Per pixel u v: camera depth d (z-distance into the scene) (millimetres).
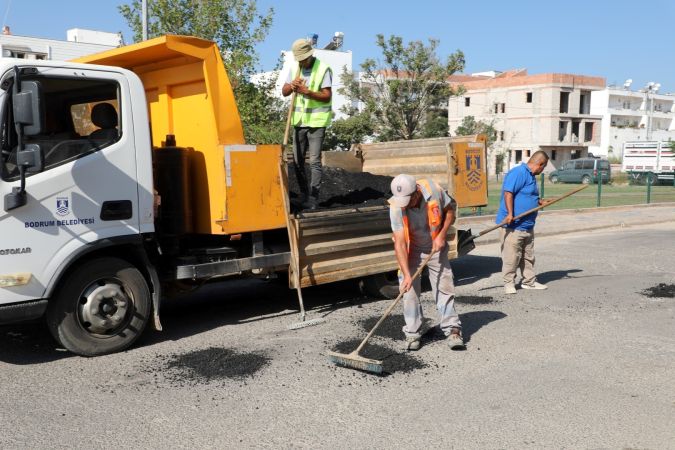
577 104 66000
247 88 16609
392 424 4195
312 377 5098
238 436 4031
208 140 6156
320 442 3938
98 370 5277
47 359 5570
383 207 7605
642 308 7363
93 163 5438
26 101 4746
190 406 4520
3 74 5035
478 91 68375
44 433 4086
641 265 10398
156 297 5883
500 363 5410
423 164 8914
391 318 6945
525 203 8000
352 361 5180
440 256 5699
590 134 68812
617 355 5613
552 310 7277
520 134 65875
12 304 5090
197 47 5926
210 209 6203
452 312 5762
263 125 16938
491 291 8438
